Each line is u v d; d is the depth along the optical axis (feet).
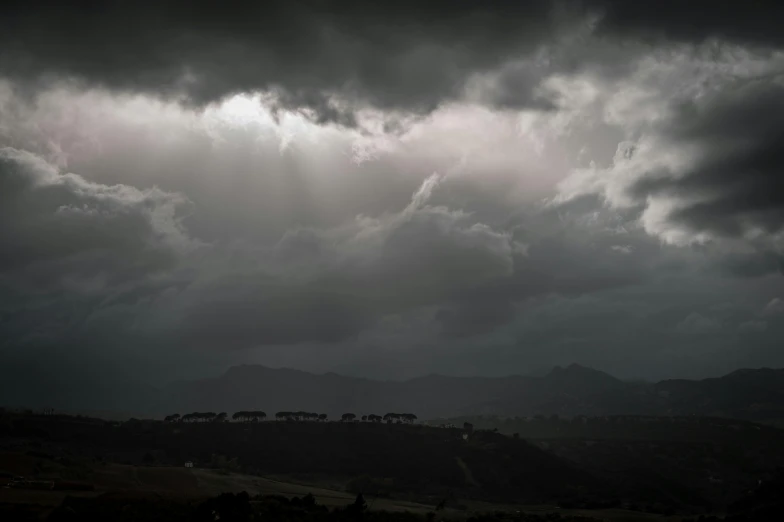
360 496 301.02
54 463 366.43
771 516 415.44
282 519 253.44
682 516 438.40
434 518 315.17
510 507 472.44
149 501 261.65
